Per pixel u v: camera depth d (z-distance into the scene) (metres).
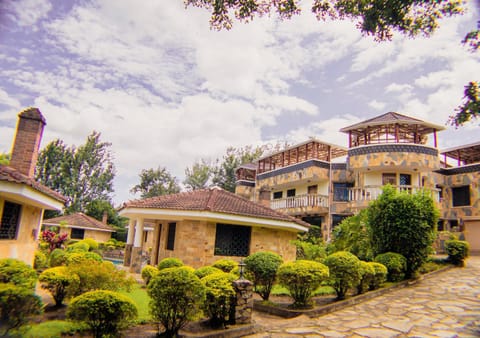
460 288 11.59
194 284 6.37
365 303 9.80
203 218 13.15
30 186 8.63
